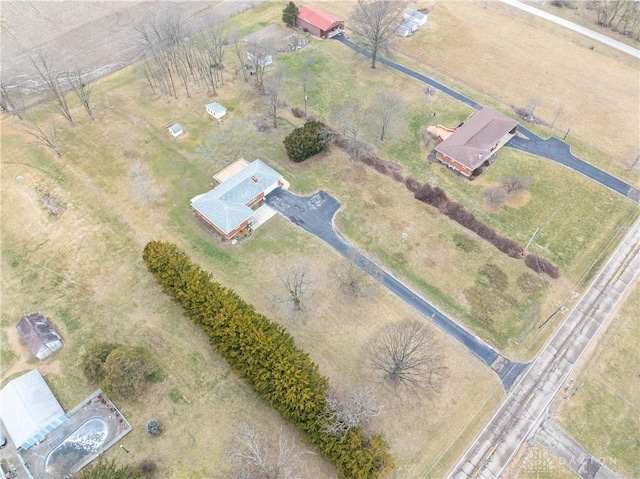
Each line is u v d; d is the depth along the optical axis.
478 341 53.38
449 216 65.12
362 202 66.88
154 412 47.72
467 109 80.88
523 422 47.81
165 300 56.22
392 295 57.22
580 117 79.12
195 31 96.25
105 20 101.94
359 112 79.75
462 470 45.12
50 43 95.81
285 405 43.97
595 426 47.53
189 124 78.12
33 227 63.81
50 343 51.28
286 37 96.50
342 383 49.50
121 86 85.31
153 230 63.34
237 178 66.12
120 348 49.09
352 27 97.75
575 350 52.91
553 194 67.94
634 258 61.38
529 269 59.69
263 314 54.81
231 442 45.81
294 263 59.81
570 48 93.12
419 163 72.25
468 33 97.31
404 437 46.41
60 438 46.06
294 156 70.38
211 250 61.16
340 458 41.06
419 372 49.94
